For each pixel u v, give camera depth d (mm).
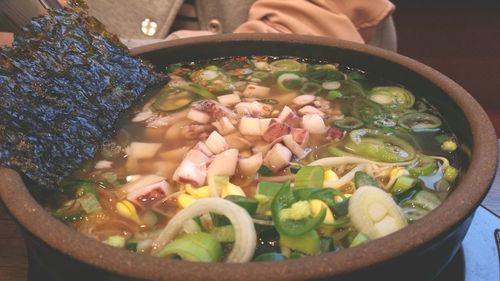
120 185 206
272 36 279
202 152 212
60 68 213
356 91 262
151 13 435
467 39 743
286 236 161
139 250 169
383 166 207
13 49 202
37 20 217
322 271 128
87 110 219
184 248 155
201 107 252
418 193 190
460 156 203
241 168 204
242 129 230
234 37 280
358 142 224
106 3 446
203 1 452
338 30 361
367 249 133
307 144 223
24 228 147
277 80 277
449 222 141
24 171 180
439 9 806
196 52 282
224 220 167
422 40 747
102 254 134
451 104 216
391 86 256
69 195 198
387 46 429
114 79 239
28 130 190
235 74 282
